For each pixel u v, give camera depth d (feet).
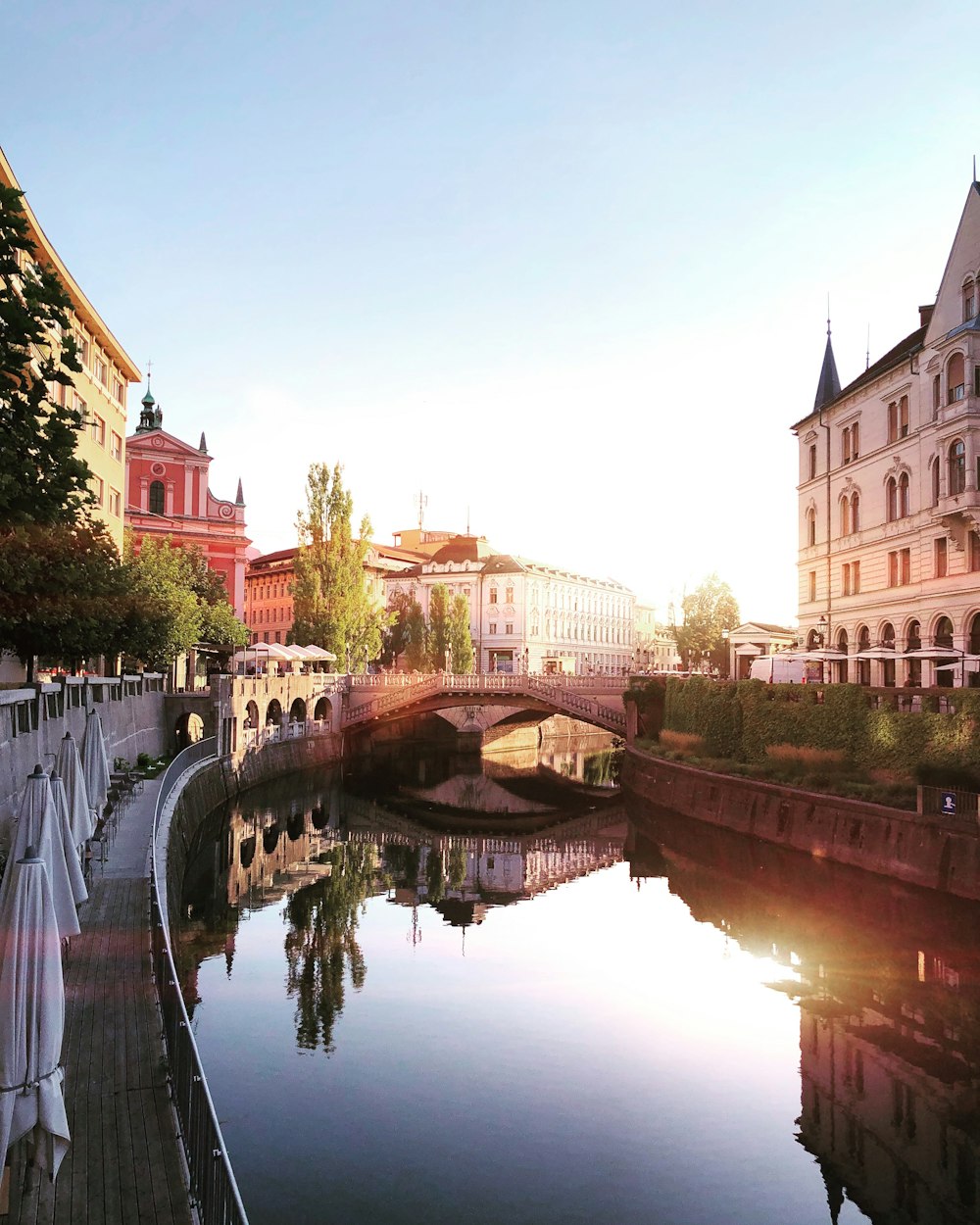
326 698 242.17
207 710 179.52
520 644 395.34
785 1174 51.83
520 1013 75.00
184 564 214.69
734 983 82.38
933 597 140.77
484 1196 48.88
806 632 192.44
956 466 132.98
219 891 117.29
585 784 234.79
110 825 97.14
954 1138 55.83
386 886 123.03
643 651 539.29
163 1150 38.40
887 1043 69.62
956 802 96.73
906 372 151.33
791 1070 65.00
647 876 128.36
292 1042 68.49
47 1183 34.99
